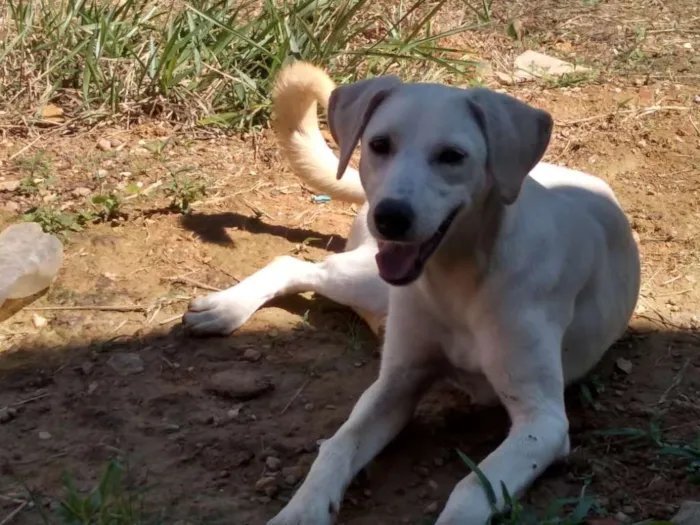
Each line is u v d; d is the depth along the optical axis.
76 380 1.55
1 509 1.36
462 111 1.37
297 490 1.37
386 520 1.36
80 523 1.30
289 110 1.78
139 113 2.10
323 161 1.79
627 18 2.72
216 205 1.90
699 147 2.10
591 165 2.05
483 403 1.51
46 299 1.69
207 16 2.12
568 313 1.47
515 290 1.41
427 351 1.47
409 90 1.39
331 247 1.84
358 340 1.65
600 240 1.52
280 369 1.59
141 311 1.68
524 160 1.37
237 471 1.42
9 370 1.56
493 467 1.34
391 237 1.33
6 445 1.45
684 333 1.68
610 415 1.52
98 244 1.78
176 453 1.44
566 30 2.64
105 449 1.45
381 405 1.44
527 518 1.33
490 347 1.42
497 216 1.39
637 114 2.19
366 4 2.49
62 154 1.99
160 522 1.33
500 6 2.76
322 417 1.51
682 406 1.54
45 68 2.13
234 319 1.64
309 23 2.25
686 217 1.93
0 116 2.05
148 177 1.94
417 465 1.44
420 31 2.43
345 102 1.45
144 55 2.16
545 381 1.41
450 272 1.41
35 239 1.73
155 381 1.56
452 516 1.30
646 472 1.43
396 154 1.37
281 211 1.91
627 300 1.59
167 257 1.78
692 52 2.52
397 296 1.47
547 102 2.24
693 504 1.33
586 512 1.34
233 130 2.09
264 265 1.79
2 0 2.26
